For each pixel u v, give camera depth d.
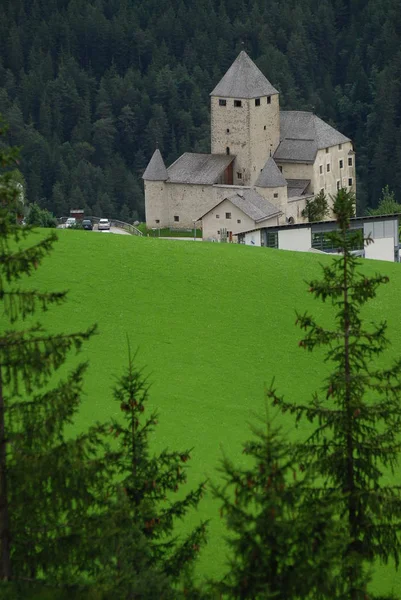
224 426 134.25
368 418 83.69
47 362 77.75
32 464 77.69
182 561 83.50
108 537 79.81
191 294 171.88
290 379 151.12
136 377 86.75
